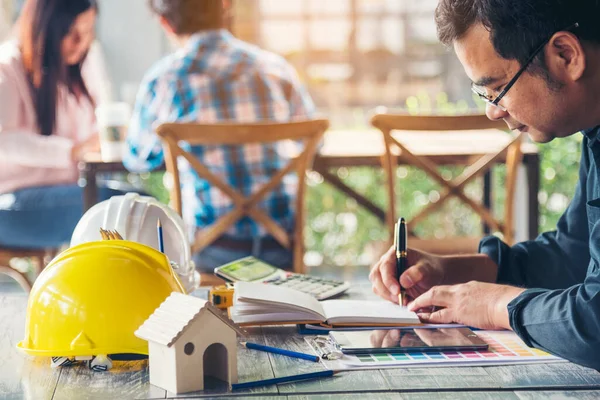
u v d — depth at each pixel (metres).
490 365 1.04
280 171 2.42
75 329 1.04
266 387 0.97
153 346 0.98
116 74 4.87
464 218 3.95
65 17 2.66
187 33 2.48
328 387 0.96
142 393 0.95
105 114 2.93
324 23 5.34
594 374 1.01
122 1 4.82
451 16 1.16
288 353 1.08
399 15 5.33
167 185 3.65
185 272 1.33
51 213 2.70
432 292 1.25
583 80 1.11
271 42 5.34
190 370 0.95
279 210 2.53
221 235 2.48
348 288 1.50
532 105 1.14
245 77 2.47
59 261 1.08
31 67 2.67
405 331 1.18
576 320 1.01
